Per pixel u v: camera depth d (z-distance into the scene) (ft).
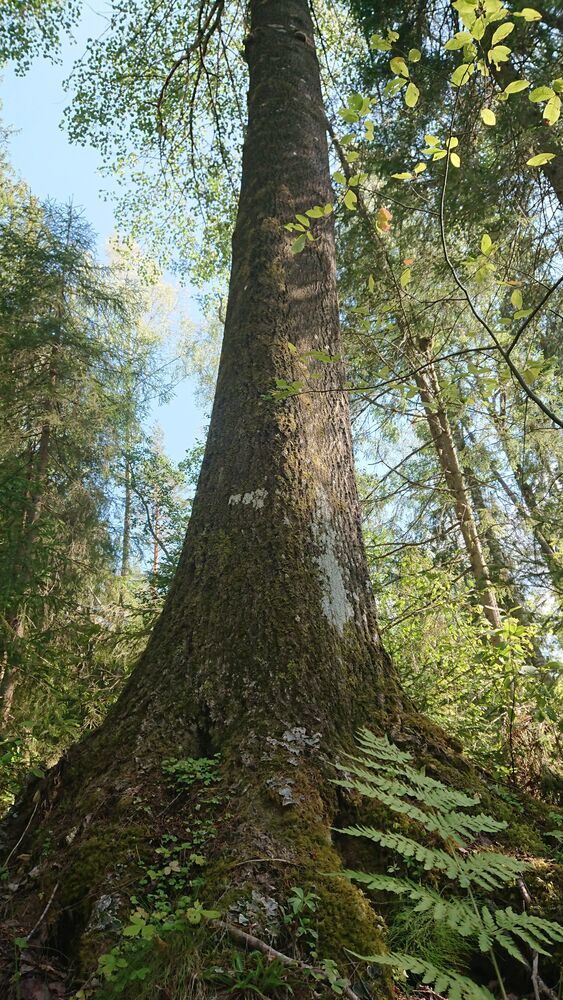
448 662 16.78
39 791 7.91
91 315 35.47
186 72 32.76
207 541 9.84
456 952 6.15
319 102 15.72
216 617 8.91
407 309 22.12
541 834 7.85
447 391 10.68
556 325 22.41
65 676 16.85
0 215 45.65
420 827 7.07
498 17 6.97
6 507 20.01
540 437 25.00
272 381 11.10
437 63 22.99
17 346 29.32
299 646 8.55
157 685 8.55
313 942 5.56
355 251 25.26
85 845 6.68
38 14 33.88
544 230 22.74
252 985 5.06
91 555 30.63
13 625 20.53
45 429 30.63
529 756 11.37
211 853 6.47
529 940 4.73
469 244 22.65
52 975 5.67
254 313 12.03
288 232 13.05
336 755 7.66
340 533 10.12
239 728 7.90
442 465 26.61
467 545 24.70
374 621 9.75
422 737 8.41
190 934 5.48
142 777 7.48
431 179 22.24
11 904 6.46
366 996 5.31
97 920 5.90
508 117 20.31
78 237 35.91
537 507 25.43
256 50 16.31
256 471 10.21
